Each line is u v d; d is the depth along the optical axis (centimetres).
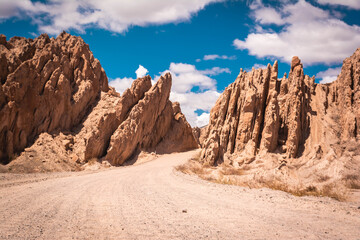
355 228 802
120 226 812
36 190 1515
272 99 3922
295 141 3634
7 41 3972
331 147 3384
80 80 4434
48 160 3134
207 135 4528
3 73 3250
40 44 4081
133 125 4491
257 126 3931
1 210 981
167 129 5894
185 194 1498
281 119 4056
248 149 3847
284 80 4228
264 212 1037
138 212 1015
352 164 2916
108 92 5006
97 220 880
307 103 4028
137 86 5056
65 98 3941
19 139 3166
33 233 716
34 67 3519
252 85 4259
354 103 3631
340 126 3675
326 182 2684
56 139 3647
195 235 732
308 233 747
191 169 3569
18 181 1917
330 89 4216
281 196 1403
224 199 1334
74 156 3603
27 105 3269
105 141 4128
